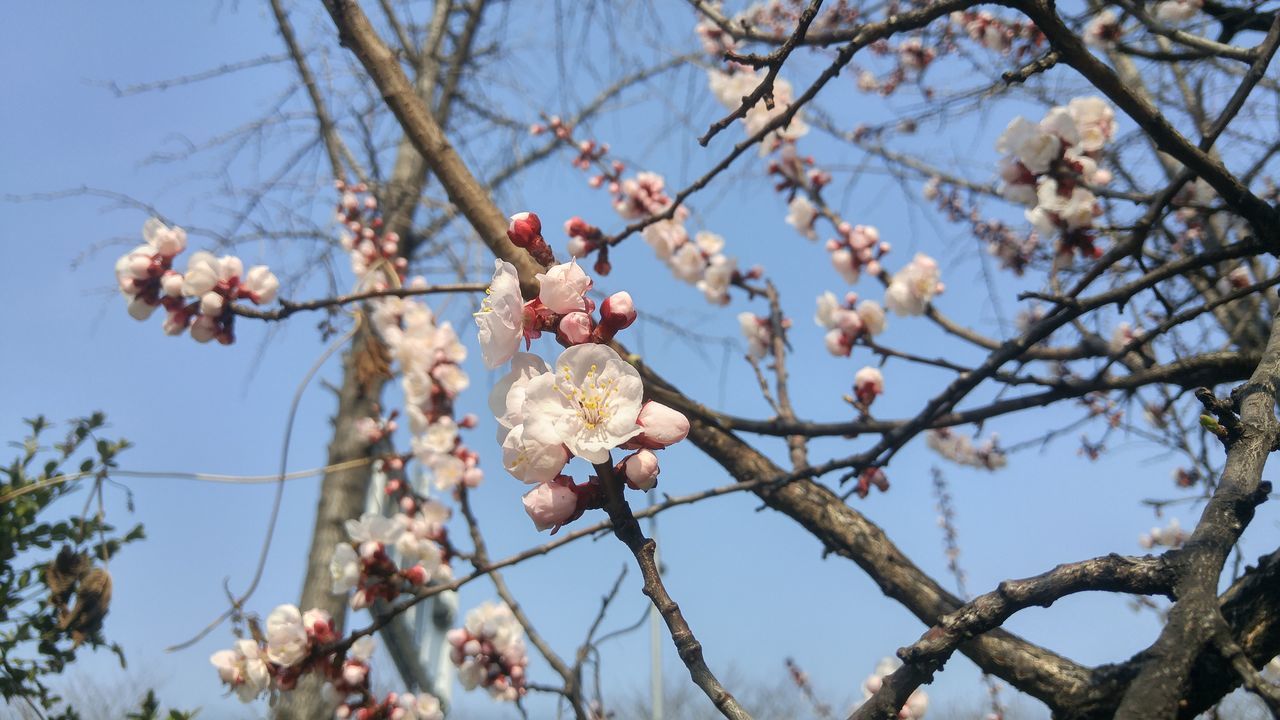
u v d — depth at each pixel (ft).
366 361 13.82
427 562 13.00
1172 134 7.20
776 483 9.45
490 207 9.45
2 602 9.80
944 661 4.46
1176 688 3.67
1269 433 4.86
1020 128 9.21
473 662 12.71
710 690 3.93
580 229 10.21
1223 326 13.16
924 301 12.21
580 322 4.74
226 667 10.53
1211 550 4.23
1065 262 9.89
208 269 10.18
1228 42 10.34
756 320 13.97
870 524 9.82
